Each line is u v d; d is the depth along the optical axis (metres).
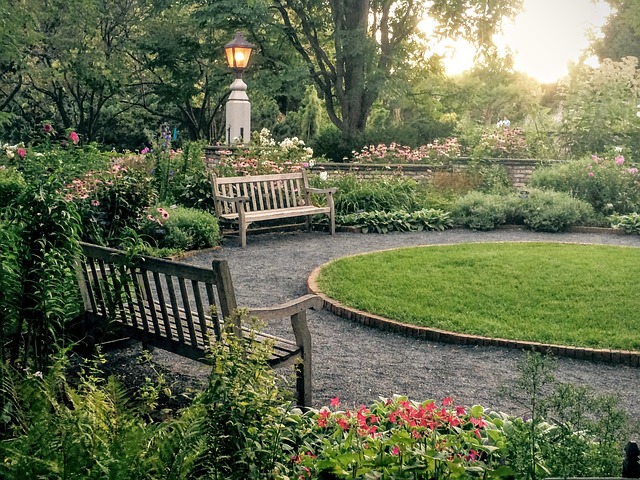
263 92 22.22
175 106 28.66
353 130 21.70
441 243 11.40
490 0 21.17
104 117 28.00
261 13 21.03
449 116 28.89
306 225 12.46
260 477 3.12
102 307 5.14
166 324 4.79
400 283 8.24
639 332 6.53
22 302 3.90
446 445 3.25
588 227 12.62
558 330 6.58
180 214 10.54
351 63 21.44
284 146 13.88
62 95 25.55
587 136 16.59
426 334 6.57
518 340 6.32
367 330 6.83
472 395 5.21
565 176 14.08
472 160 15.57
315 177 13.55
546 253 9.95
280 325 6.79
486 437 3.77
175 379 5.21
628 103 16.78
